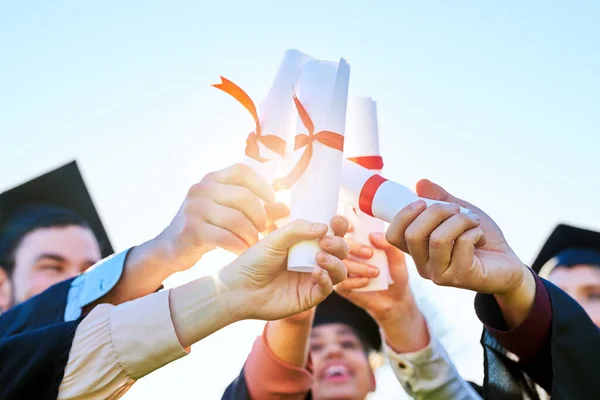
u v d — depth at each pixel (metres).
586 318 0.73
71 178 1.72
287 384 0.86
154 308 0.65
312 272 0.66
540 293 0.73
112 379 0.64
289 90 0.78
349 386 1.27
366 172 0.77
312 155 0.72
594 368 0.70
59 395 0.64
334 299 1.34
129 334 0.64
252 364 0.88
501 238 0.74
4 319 0.96
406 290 0.94
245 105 0.74
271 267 0.66
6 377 0.64
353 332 1.32
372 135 0.86
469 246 0.66
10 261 1.61
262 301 0.67
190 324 0.65
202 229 0.73
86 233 1.69
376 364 1.32
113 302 0.91
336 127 0.73
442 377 0.94
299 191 0.72
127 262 0.90
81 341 0.66
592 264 1.55
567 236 1.60
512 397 0.74
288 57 0.80
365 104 0.87
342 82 0.75
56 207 1.68
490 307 0.76
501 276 0.69
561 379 0.69
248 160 0.75
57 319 0.92
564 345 0.70
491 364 0.77
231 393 0.91
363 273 0.86
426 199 0.72
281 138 0.76
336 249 0.67
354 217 0.87
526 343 0.72
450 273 0.67
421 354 0.94
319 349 1.29
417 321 0.95
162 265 0.88
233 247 0.72
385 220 0.75
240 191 0.72
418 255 0.68
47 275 1.62
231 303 0.66
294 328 0.85
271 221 0.78
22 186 1.68
